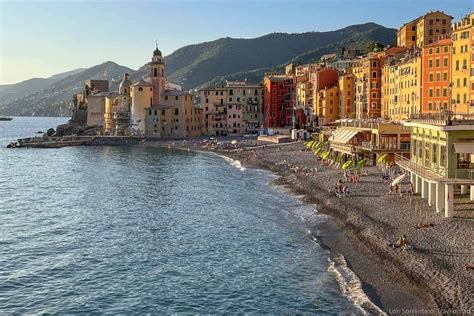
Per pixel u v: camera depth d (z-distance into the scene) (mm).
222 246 66875
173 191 110875
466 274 49188
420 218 69375
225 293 51062
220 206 93000
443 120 72812
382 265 55312
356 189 94438
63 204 97250
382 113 177250
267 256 62219
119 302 49344
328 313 45531
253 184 118250
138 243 68875
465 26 130000
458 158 72500
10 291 52000
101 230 76188
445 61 136250
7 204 97625
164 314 46562
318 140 183125
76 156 197000
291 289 51469
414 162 86438
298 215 82625
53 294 51312
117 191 112188
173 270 57906
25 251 65438
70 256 63219
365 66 184500
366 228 68438
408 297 46906
